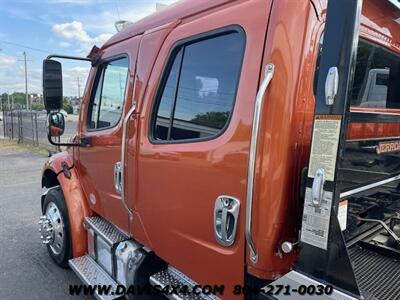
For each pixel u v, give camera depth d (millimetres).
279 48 1567
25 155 14961
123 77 2801
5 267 4227
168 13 2430
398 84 2504
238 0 1890
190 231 2029
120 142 2709
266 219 1578
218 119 1908
